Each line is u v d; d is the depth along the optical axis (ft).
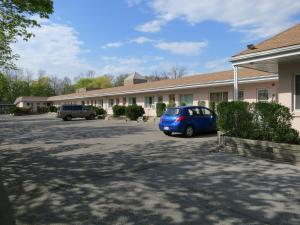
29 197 22.52
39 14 48.24
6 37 59.93
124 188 23.88
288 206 19.31
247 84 76.69
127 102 136.15
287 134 33.06
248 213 18.33
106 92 144.36
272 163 31.22
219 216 17.99
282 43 38.22
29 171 30.45
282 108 34.14
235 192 22.17
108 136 59.36
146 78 196.85
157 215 18.42
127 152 39.81
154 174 27.86
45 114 225.15
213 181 25.11
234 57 42.83
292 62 41.27
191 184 24.43
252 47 42.42
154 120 99.25
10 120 144.87
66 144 49.32
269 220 17.29
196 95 94.27
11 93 309.83
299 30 42.09
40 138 59.52
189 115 55.77
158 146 44.32
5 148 46.75
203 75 103.40
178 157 35.50
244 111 37.35
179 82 101.55
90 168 30.96
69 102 221.25
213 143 45.78
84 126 88.43
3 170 31.09
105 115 136.77
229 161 32.58
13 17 48.19
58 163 33.96
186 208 19.36
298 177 25.68
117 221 17.74
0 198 22.45
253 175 26.55
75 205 20.54
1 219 18.57
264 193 21.80
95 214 18.90
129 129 74.08
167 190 23.08
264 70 55.26
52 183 25.90
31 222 18.04
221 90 85.25
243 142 35.94
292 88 41.42
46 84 344.49
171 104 99.55
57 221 18.07
